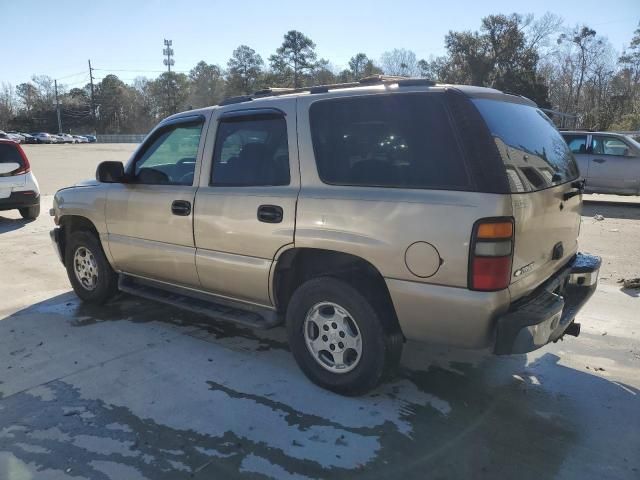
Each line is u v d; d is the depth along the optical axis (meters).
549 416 3.20
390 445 2.90
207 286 4.07
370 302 3.17
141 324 4.75
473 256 2.74
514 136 3.14
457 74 63.22
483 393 3.48
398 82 3.19
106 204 4.72
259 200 3.55
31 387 3.57
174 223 4.12
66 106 109.06
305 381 3.63
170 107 109.50
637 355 4.07
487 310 2.77
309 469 2.71
